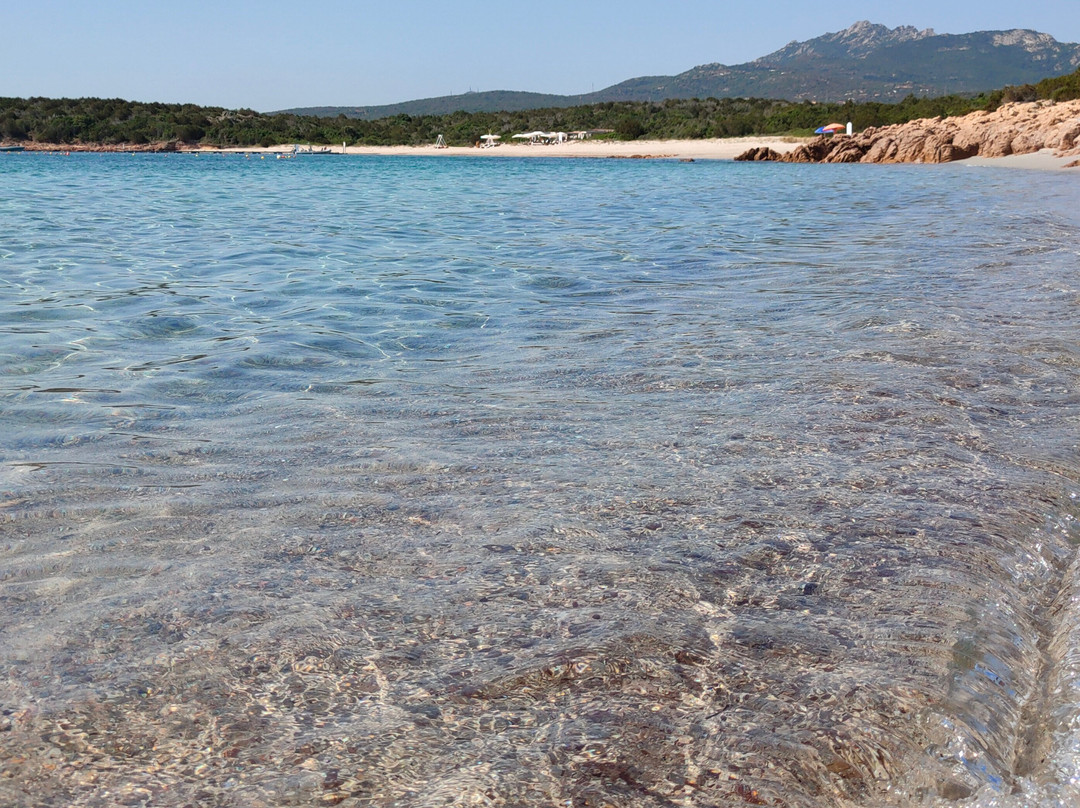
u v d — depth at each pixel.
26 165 59.06
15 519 3.34
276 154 105.50
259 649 2.45
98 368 5.66
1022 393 4.89
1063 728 2.08
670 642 2.48
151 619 2.61
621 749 2.03
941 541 3.12
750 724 2.12
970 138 47.19
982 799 1.88
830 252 11.40
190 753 2.02
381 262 10.84
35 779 1.92
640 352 6.10
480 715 2.16
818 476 3.74
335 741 2.06
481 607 2.69
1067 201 19.17
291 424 4.56
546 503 3.50
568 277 9.59
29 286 8.75
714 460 3.96
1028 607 2.72
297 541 3.17
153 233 14.40
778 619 2.60
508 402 4.95
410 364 5.86
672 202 22.34
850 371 5.40
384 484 3.73
